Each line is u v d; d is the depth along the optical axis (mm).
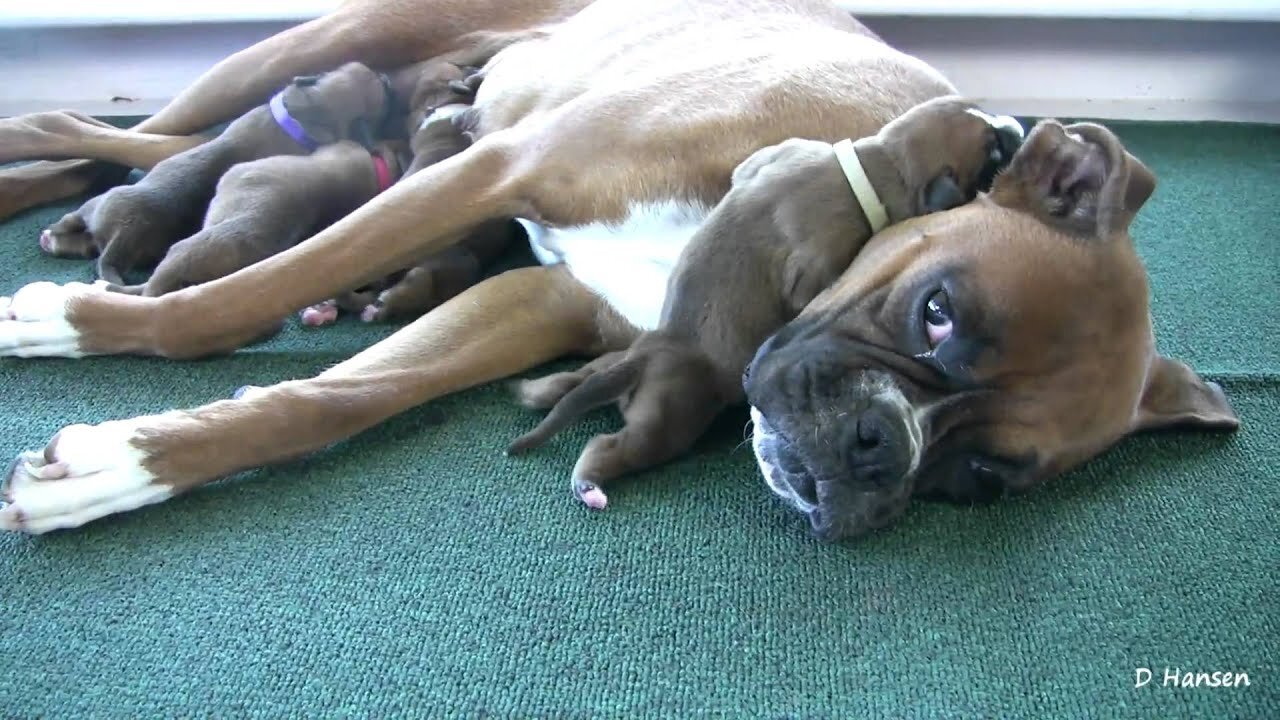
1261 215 1489
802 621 949
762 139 1080
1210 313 1312
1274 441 1144
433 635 922
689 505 1031
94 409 1067
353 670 899
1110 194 932
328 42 1387
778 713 892
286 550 969
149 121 1392
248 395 1016
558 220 1108
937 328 936
